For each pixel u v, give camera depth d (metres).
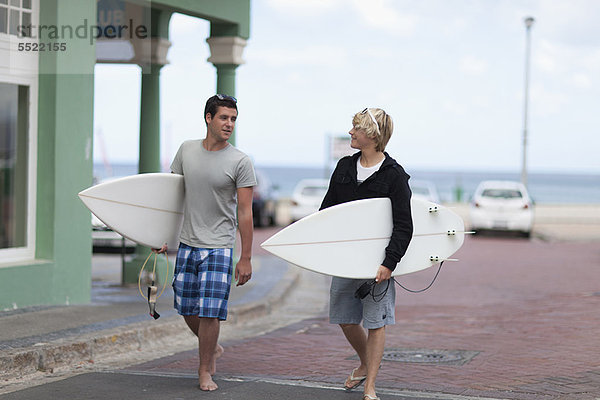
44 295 28.58
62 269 29.14
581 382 20.39
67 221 29.28
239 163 18.64
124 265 36.38
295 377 20.59
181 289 18.94
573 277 46.75
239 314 30.45
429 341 26.53
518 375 21.14
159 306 29.72
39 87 28.89
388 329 29.20
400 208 17.52
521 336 27.41
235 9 38.06
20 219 28.97
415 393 18.88
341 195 18.14
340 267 17.44
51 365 21.34
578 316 31.67
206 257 18.66
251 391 18.78
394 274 17.88
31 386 19.20
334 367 22.05
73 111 29.30
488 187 82.62
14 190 29.02
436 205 18.25
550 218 105.75
